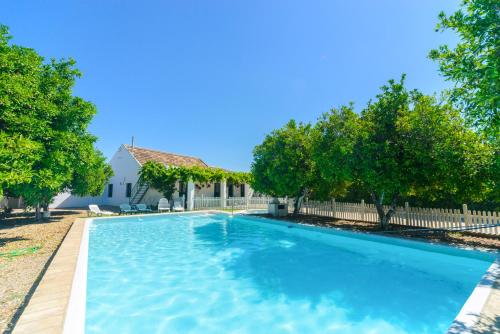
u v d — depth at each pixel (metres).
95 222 14.30
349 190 18.31
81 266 5.40
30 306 3.33
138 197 24.67
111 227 14.38
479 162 8.12
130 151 26.52
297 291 6.17
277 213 17.09
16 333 2.66
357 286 6.43
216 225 16.17
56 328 2.79
